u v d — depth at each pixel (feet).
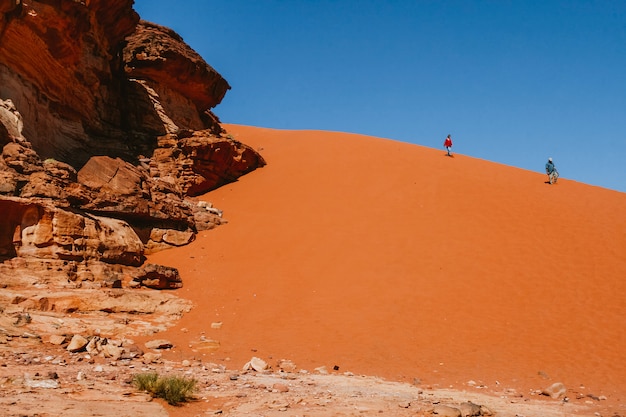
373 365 47.03
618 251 71.20
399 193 91.30
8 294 46.55
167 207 74.18
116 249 60.08
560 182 103.81
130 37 95.25
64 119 72.08
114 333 48.08
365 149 114.62
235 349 49.16
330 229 79.10
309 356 48.37
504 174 104.99
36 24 61.36
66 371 34.37
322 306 59.57
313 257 71.20
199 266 68.54
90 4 74.28
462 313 58.23
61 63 68.59
